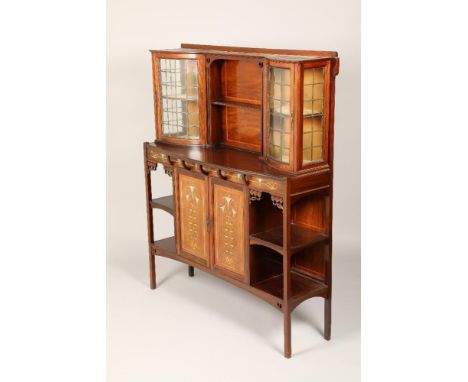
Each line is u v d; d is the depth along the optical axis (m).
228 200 4.23
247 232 4.14
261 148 4.31
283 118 3.94
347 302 4.73
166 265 5.52
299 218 4.39
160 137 4.95
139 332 4.39
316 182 3.98
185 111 4.77
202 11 5.67
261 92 4.26
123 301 4.85
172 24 5.82
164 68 4.79
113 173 6.31
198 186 4.45
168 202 4.93
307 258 4.42
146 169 4.93
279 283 4.23
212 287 5.09
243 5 5.51
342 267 5.25
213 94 4.69
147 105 6.09
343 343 4.20
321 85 3.91
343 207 5.68
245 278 4.24
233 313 4.65
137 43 5.94
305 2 5.27
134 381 3.80
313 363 3.97
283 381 3.78
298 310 4.65
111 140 6.24
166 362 4.01
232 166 4.16
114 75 6.05
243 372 3.89
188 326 4.47
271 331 4.39
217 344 4.23
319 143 3.99
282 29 5.40
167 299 4.88
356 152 5.52
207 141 4.77
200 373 3.88
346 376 3.81
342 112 5.46
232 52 4.52
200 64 4.64
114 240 5.95
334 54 3.93
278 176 3.84
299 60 3.74
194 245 4.62
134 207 6.34
